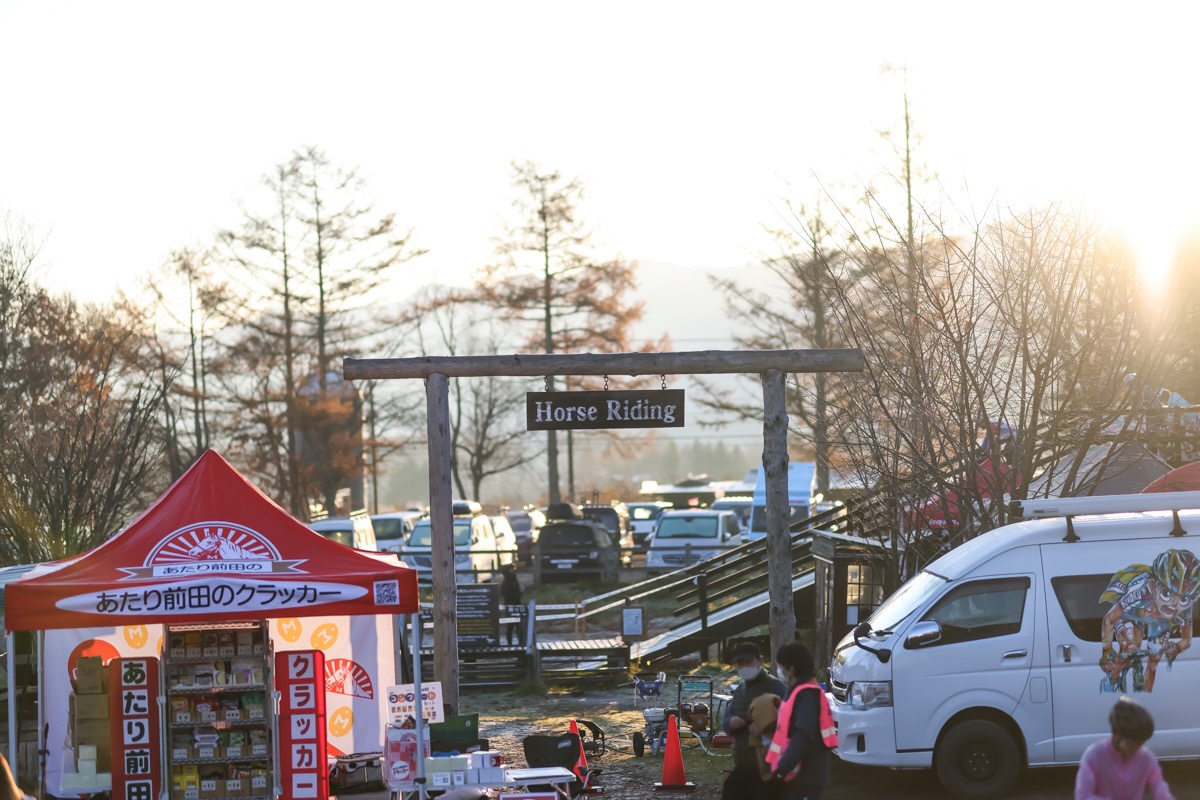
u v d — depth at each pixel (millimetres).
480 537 46500
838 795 15977
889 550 21469
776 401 19234
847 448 21500
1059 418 19688
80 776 15336
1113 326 19969
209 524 14531
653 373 19094
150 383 44438
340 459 63906
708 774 17594
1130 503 15383
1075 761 14992
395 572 14234
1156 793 9250
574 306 72375
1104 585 15211
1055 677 15031
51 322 41094
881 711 15102
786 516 19125
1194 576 15195
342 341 65875
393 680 17688
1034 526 15594
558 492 74750
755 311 57750
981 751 15062
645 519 63750
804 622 27062
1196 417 24297
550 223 72188
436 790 14812
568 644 27234
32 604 13672
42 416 33844
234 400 62781
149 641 16844
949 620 15273
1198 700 15000
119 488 32062
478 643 26219
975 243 20234
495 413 81438
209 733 15000
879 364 20328
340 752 17469
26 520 27953
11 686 14391
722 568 29891
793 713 11180
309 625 17609
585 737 19406
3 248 40500
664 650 27656
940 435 19953
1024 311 19188
